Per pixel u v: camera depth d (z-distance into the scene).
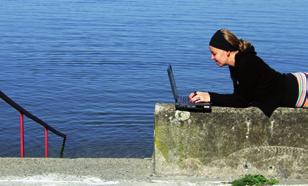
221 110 5.39
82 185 5.27
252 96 5.31
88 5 116.69
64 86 39.12
